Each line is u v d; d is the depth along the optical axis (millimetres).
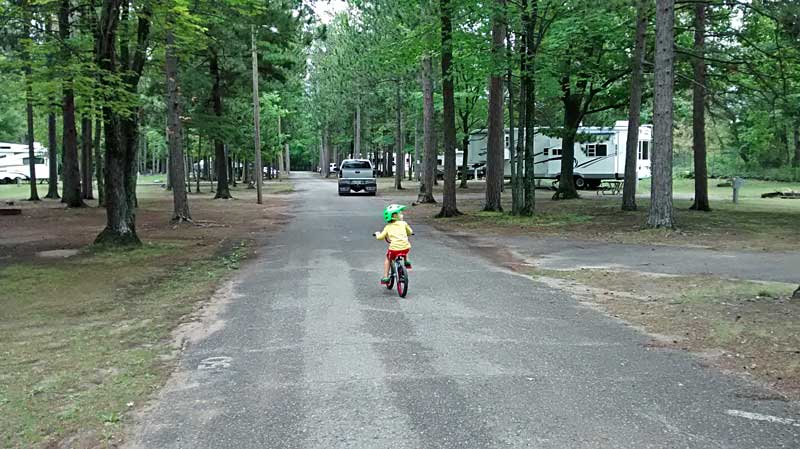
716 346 6121
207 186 54031
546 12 19641
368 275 10516
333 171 91750
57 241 15570
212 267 11727
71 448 4035
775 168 46688
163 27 13984
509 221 19891
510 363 5633
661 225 16328
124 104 13297
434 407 4570
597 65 25000
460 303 8258
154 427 4336
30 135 32312
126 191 14688
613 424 4242
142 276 10797
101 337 6891
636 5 18438
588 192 37250
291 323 7242
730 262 11406
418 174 58125
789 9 15617
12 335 7027
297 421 4367
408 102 44281
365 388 5000
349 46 41344
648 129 39844
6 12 12492
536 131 30719
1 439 4180
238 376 5398
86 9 15039
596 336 6586
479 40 19531
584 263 11773
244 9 16016
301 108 70562
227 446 3992
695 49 20562
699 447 3879
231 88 34188
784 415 4395
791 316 7020
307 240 15711
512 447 3895
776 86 21469
